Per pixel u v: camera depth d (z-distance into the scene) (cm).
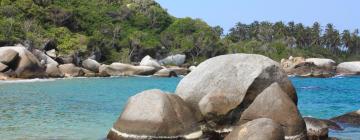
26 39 7106
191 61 9806
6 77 5041
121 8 10956
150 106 1385
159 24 11112
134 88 4138
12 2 8600
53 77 5756
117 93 3484
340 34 13688
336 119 1819
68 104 2616
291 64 8456
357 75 8506
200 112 1544
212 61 1655
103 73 6500
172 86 4597
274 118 1364
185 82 1631
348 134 1555
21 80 4981
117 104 2630
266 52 11356
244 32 14188
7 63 5147
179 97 1465
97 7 10744
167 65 8750
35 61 5425
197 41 10044
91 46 8294
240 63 1596
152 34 10681
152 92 1423
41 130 1691
